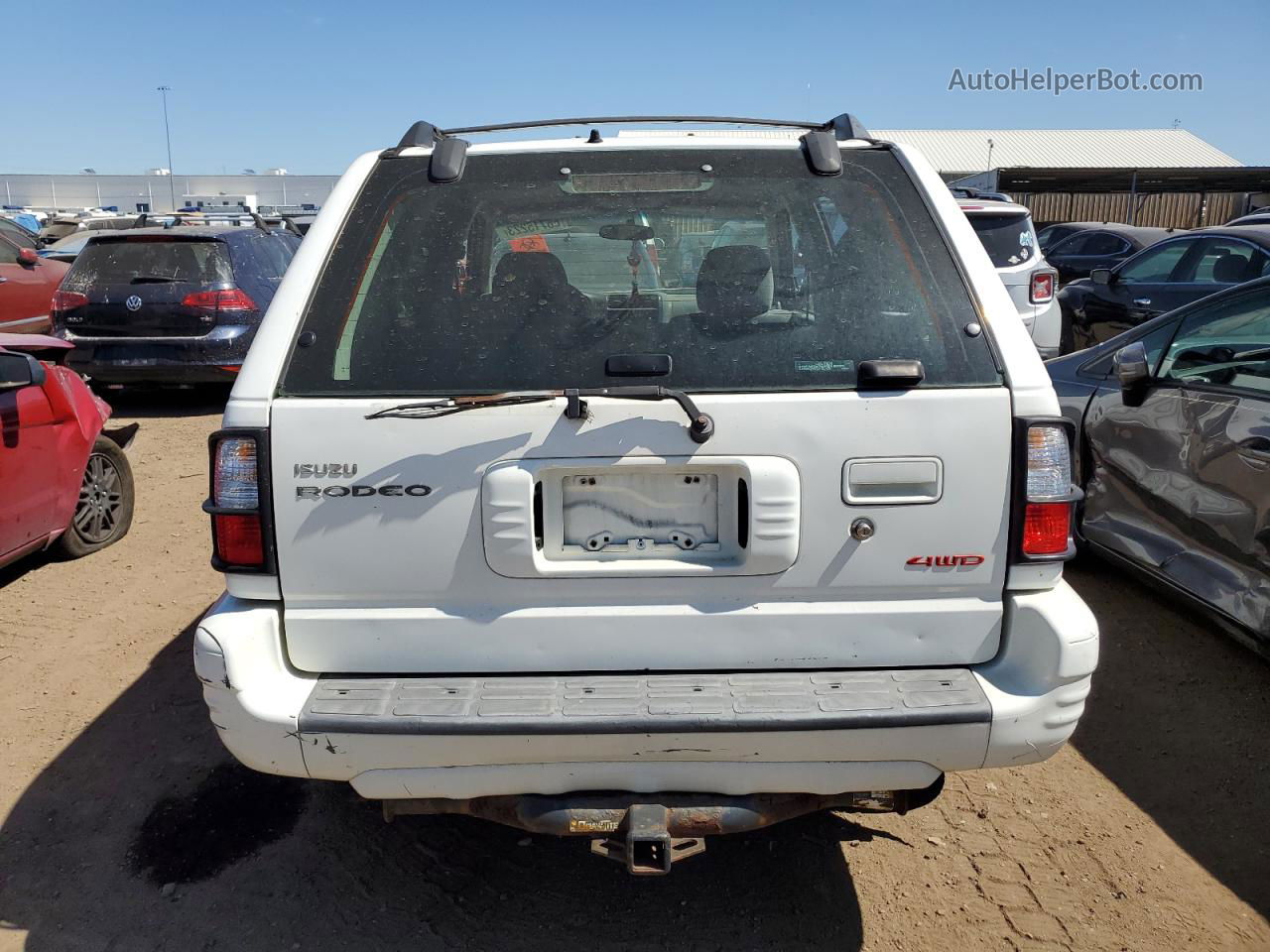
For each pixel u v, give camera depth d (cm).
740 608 222
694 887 279
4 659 416
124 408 977
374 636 223
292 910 270
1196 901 270
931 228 242
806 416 215
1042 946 255
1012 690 218
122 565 528
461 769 217
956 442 216
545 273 242
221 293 880
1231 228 825
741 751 213
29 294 1013
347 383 221
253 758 218
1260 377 374
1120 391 451
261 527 218
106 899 274
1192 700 372
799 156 260
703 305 234
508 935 261
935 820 307
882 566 220
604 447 215
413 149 266
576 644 223
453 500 216
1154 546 421
